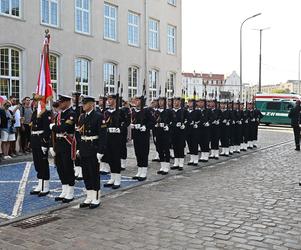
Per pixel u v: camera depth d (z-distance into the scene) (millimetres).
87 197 7574
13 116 13453
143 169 10094
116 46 23156
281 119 34250
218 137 13984
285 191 8688
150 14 26266
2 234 5980
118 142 9055
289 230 6086
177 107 11742
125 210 7223
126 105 10852
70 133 7820
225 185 9359
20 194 8461
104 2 22250
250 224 6371
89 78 21312
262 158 14273
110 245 5492
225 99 15812
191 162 12586
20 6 17328
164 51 27953
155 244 5516
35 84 17953
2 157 13312
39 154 8297
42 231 6105
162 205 7547
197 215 6867
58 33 19141
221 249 5316
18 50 17328
